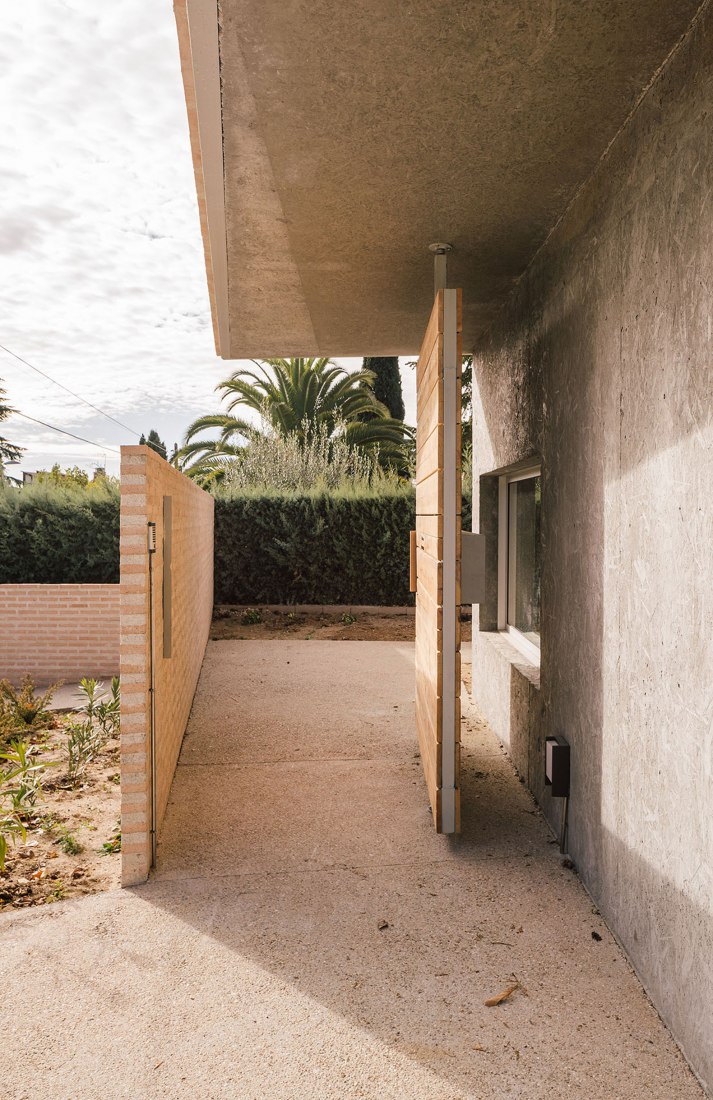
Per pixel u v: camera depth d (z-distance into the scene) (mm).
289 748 5438
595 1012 2459
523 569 5840
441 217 3840
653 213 2551
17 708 6445
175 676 4973
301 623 11812
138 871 3377
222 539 12656
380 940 2895
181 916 3082
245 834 3930
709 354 2102
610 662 3023
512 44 2361
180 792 4559
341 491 12727
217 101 2707
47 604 8320
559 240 3867
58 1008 2469
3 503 11086
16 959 2764
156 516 3762
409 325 6156
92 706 6004
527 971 2689
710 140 2096
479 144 3051
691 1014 2199
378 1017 2426
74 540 11156
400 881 3400
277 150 3092
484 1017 2426
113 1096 2066
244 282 4988
